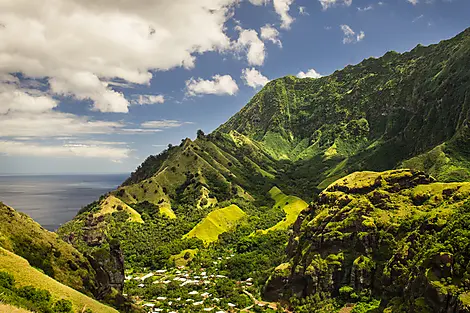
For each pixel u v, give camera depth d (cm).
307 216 18662
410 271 11125
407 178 16200
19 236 9200
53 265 9288
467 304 8338
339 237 14800
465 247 9538
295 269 15400
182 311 14175
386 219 14425
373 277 13262
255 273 18275
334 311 12950
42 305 6800
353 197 16762
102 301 10100
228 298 15488
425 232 12069
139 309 11488
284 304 14838
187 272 19750
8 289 6725
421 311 9388
